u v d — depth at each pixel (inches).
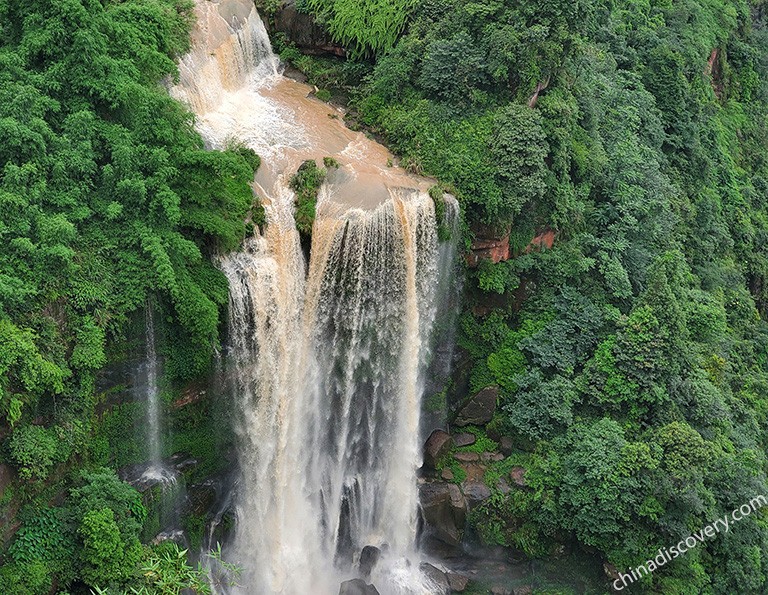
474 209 954.7
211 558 811.4
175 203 717.3
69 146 700.7
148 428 754.2
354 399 907.4
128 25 807.7
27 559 629.3
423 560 924.6
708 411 955.3
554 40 990.4
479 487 926.4
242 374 802.2
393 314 897.5
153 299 716.0
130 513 695.1
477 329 1003.3
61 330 665.6
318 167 879.7
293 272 832.3
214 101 957.2
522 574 918.4
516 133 949.2
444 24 1026.1
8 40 736.3
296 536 885.2
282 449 849.5
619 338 940.6
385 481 942.4
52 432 653.3
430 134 979.9
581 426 919.7
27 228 650.8
